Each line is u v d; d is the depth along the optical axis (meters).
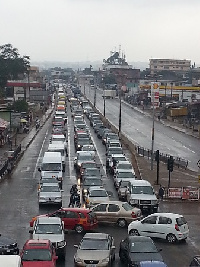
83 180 43.38
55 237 24.78
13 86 142.38
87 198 35.69
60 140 66.44
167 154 64.62
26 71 173.75
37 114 124.38
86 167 49.56
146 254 22.19
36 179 48.41
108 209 31.66
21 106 105.50
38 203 38.00
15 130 86.25
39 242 22.05
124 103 167.12
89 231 30.02
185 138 86.81
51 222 26.02
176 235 28.05
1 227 31.00
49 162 47.53
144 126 104.62
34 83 154.38
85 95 198.88
